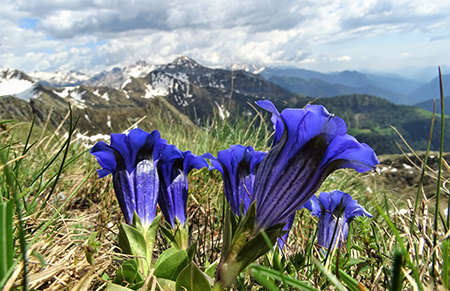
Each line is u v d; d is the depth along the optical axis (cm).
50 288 11
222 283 12
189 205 28
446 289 9
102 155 16
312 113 12
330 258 14
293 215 16
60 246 15
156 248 21
